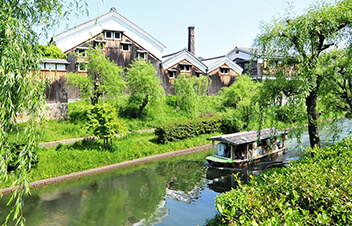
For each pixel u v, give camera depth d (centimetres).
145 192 1085
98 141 1588
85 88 1853
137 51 2502
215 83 3042
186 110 2456
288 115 895
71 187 1121
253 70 3192
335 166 508
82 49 2198
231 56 3738
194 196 1046
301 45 828
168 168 1408
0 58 354
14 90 394
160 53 2677
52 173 1183
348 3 814
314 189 421
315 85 851
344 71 869
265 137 1523
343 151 629
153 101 2191
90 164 1310
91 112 1466
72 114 1864
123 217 870
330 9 823
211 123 2136
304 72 821
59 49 2014
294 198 412
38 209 918
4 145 375
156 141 1777
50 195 1036
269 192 452
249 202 423
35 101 396
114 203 976
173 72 2780
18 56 368
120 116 2069
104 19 2303
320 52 886
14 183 359
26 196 1020
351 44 834
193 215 880
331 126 1009
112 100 2089
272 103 959
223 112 2406
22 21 425
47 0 446
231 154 1399
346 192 411
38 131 404
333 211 383
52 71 1791
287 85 876
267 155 1555
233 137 1438
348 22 812
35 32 452
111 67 1916
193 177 1273
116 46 2406
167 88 2745
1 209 899
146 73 2122
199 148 1820
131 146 1596
